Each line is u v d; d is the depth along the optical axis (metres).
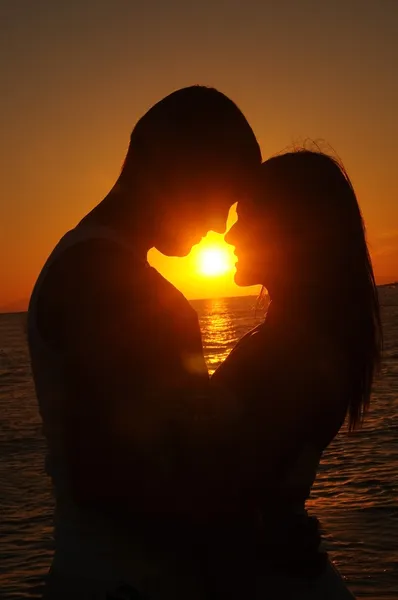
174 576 2.45
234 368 2.60
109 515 2.37
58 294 2.35
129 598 2.37
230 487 2.46
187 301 2.56
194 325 2.54
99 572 2.38
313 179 2.70
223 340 49.59
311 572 2.62
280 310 2.66
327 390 2.61
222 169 2.60
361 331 2.70
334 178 2.72
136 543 2.40
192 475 2.39
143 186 2.57
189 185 2.60
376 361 2.79
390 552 7.70
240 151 2.63
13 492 11.34
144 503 2.34
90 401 2.30
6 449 15.50
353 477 11.02
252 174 2.70
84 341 2.30
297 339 2.59
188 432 2.39
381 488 10.28
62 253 2.38
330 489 10.39
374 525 8.60
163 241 2.65
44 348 2.38
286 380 2.55
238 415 2.53
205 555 2.51
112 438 2.30
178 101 2.58
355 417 2.79
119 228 2.53
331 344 2.63
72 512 2.42
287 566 2.59
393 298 130.25
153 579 2.42
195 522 2.41
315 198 2.69
